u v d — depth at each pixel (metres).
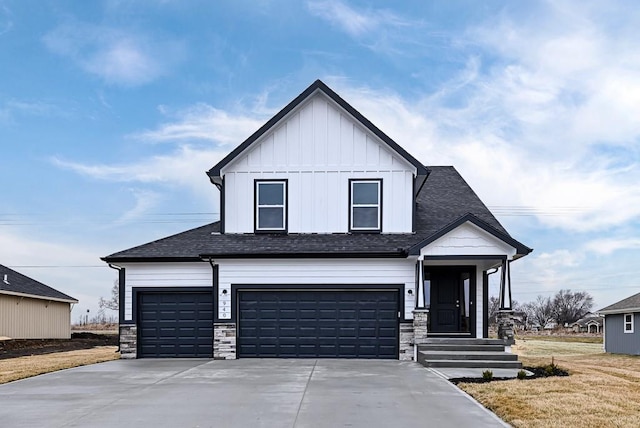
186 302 17.66
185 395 10.44
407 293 16.78
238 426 8.06
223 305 16.89
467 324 18.03
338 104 18.22
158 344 17.58
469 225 16.25
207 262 17.50
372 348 16.84
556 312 72.06
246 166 18.48
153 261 17.52
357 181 18.27
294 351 16.92
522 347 31.28
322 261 16.98
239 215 18.34
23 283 30.81
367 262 16.89
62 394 10.69
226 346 16.75
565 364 15.99
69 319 34.53
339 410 9.07
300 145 18.44
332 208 18.20
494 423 8.25
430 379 12.37
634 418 8.52
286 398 10.08
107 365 15.41
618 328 28.50
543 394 10.28
